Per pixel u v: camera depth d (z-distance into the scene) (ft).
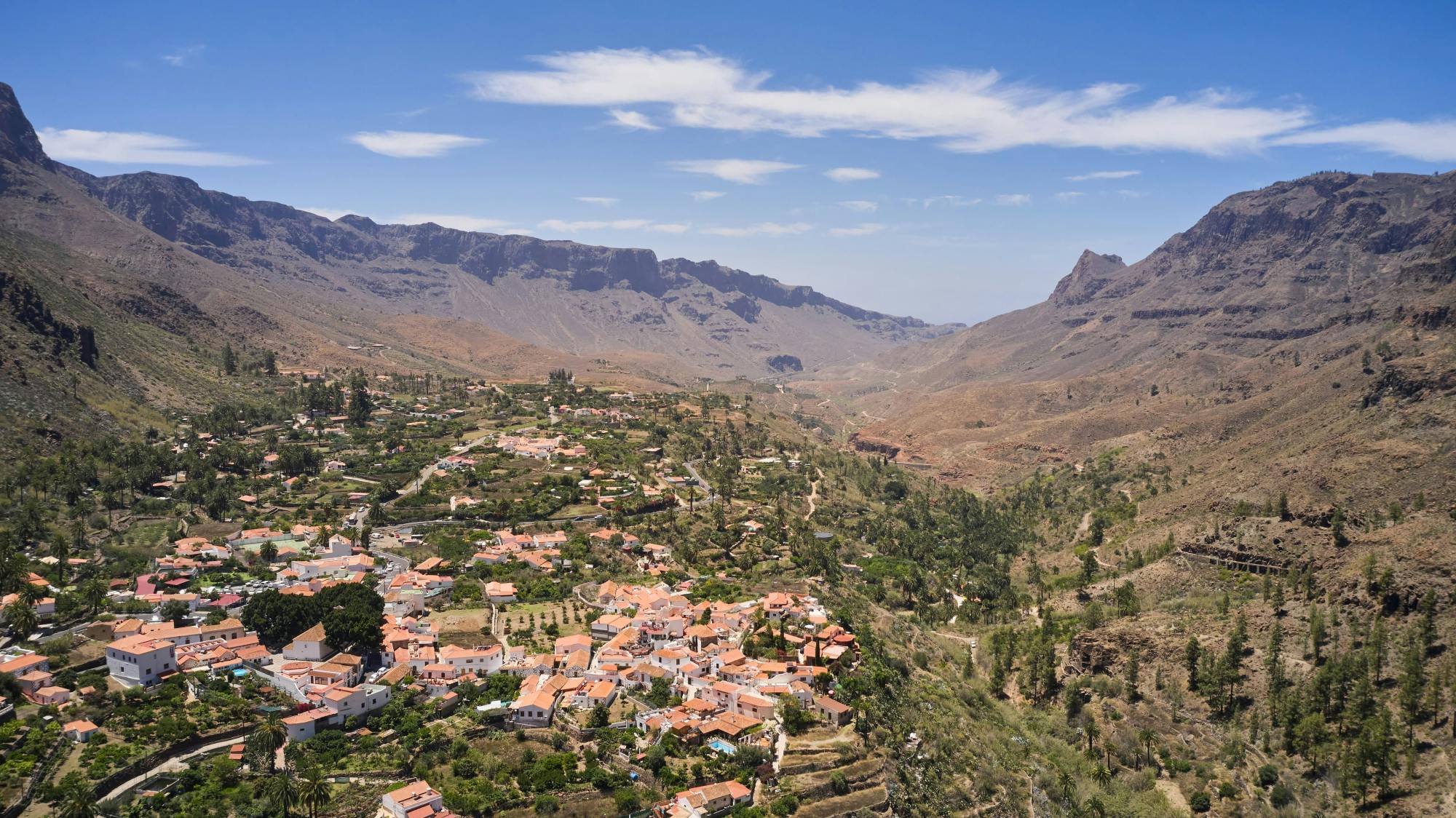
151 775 572.10
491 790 576.20
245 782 570.05
